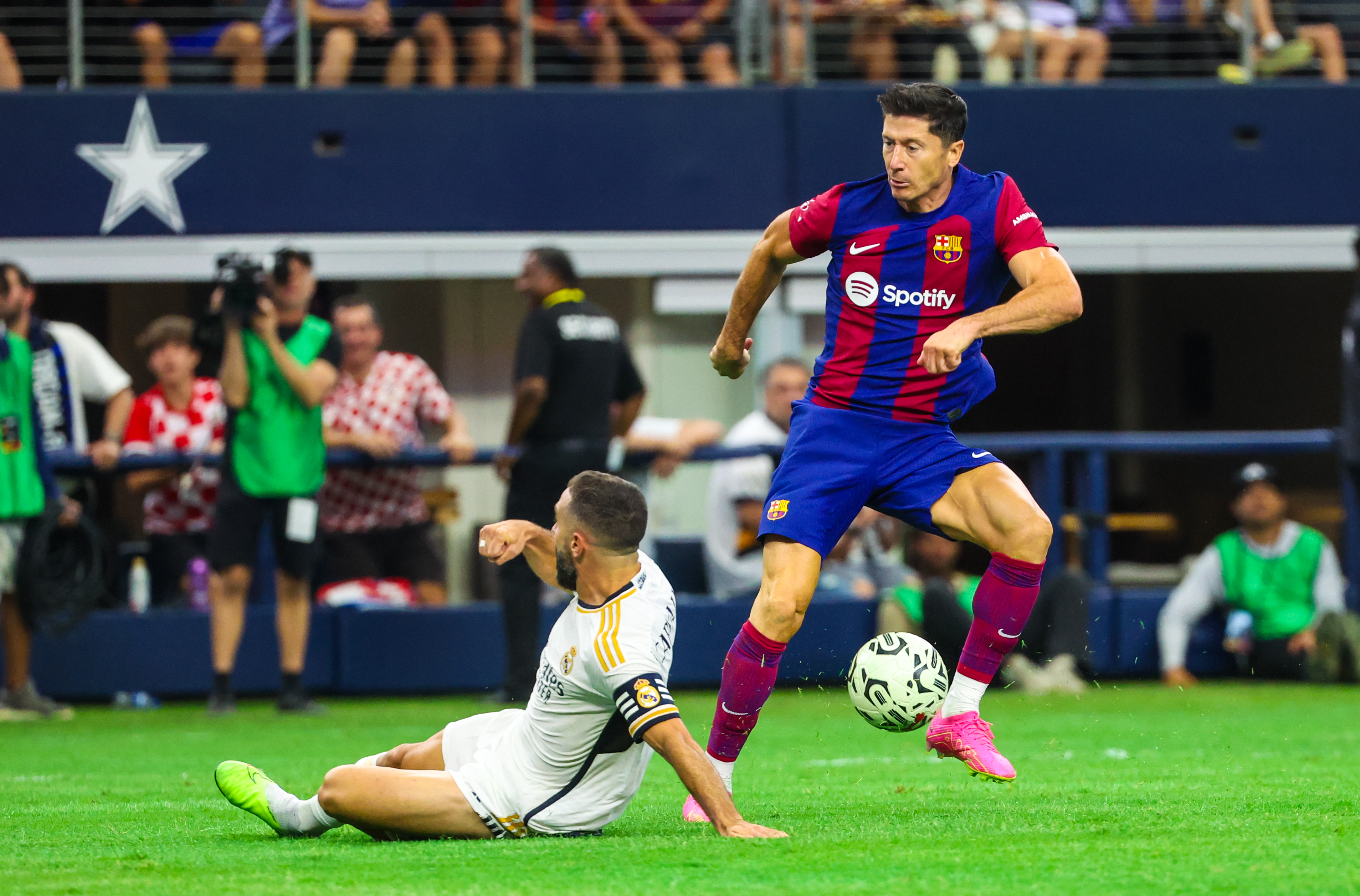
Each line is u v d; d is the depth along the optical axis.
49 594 28.28
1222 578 32.91
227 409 27.86
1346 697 30.20
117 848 12.65
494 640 32.56
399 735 24.72
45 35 37.44
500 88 36.94
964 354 14.69
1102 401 54.84
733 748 14.05
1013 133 37.62
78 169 36.06
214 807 15.90
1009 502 14.39
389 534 32.97
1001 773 14.32
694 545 36.25
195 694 32.03
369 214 36.69
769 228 14.98
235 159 36.41
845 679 33.50
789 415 32.28
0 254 35.94
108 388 31.56
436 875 10.62
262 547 32.84
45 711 28.72
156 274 36.22
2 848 12.73
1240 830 12.79
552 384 27.30
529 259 27.47
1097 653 33.38
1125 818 13.78
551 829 12.23
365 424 32.47
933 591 30.02
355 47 37.75
